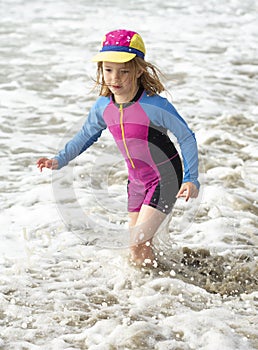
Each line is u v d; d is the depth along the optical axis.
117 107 4.73
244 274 4.83
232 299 4.49
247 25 16.20
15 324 4.11
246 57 12.70
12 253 5.14
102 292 4.55
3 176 6.81
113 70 4.57
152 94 4.71
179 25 16.06
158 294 4.46
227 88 10.45
